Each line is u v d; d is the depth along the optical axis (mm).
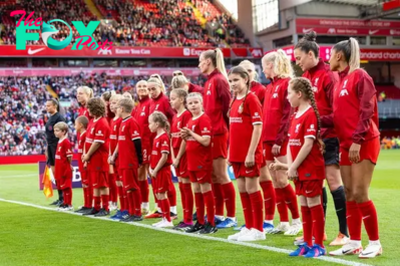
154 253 6160
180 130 7957
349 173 5863
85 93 11070
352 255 5805
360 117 5586
